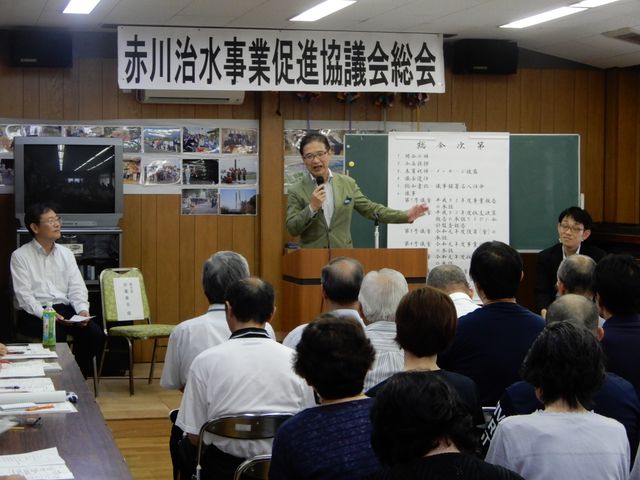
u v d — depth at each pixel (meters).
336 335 2.40
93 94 8.06
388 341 3.50
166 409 6.50
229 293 3.34
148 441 6.01
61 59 7.82
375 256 6.17
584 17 7.54
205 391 3.23
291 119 8.42
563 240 7.02
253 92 8.38
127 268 7.52
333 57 7.95
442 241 8.00
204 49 7.73
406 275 6.21
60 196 7.55
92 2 6.92
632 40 8.04
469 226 8.02
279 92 8.36
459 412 1.84
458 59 8.55
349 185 6.33
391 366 3.44
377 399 1.88
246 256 8.43
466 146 8.01
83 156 7.59
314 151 6.07
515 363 3.46
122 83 7.62
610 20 7.59
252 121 8.38
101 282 7.32
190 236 8.31
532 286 8.84
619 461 2.39
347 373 2.39
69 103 8.02
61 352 4.71
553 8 7.27
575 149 8.26
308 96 8.36
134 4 6.98
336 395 2.41
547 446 2.39
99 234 7.64
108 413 6.36
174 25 7.68
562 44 8.48
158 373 7.85
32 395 3.44
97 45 8.05
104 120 8.09
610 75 8.99
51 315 4.89
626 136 8.96
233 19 7.49
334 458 2.32
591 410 2.68
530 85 8.86
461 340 3.51
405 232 7.96
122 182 7.67
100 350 7.57
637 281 3.37
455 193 7.99
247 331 3.32
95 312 7.71
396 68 8.07
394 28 7.92
